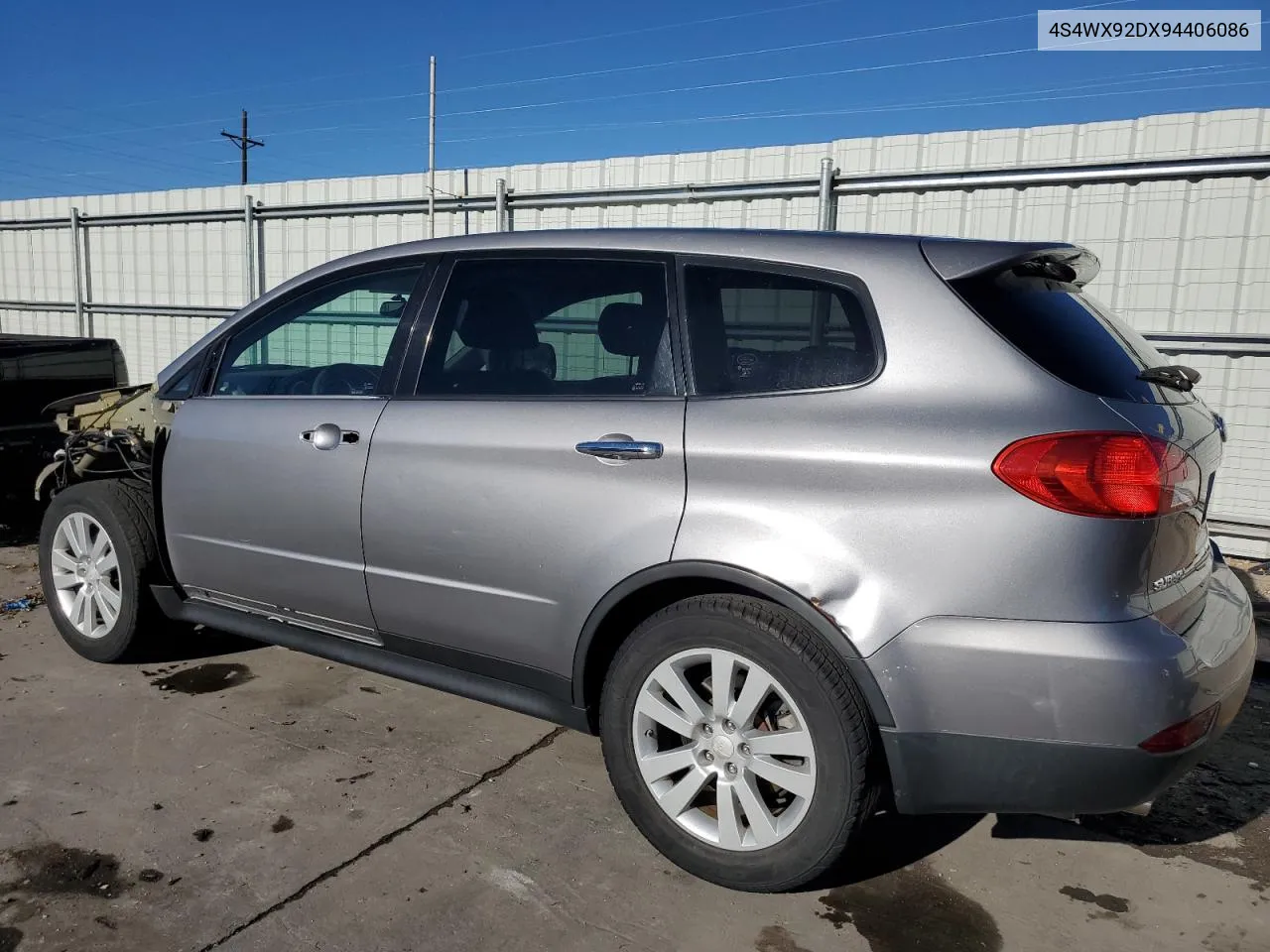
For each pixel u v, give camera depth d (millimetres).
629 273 2844
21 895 2486
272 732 3475
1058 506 2160
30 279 12500
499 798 3041
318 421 3271
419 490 2986
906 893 2617
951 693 2232
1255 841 2951
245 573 3525
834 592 2324
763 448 2445
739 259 2682
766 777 2477
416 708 3725
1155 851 2877
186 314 10938
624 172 7977
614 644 2836
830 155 7145
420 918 2432
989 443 2227
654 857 2742
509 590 2848
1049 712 2160
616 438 2637
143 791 3021
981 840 2910
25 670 4004
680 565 2518
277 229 10102
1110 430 2197
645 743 2664
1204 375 6320
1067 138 6461
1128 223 6367
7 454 5730
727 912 2502
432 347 3148
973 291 2422
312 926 2391
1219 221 6117
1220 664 2301
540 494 2758
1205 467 2533
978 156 6695
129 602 3891
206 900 2482
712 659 2514
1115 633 2141
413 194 9086
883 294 2459
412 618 3088
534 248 3051
